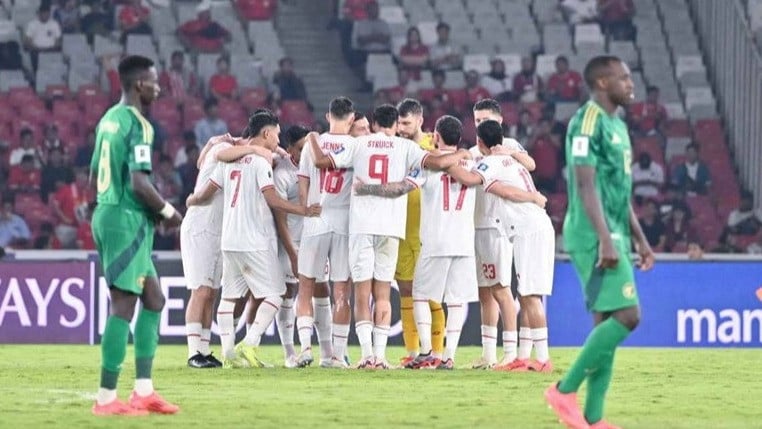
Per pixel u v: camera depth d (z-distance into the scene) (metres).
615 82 23.22
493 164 37.22
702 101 80.19
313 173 38.50
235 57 80.81
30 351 47.25
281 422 23.80
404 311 40.25
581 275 23.12
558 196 72.00
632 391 31.72
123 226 25.03
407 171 37.94
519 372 36.91
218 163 38.41
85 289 52.03
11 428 22.75
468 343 51.31
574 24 85.31
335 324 38.91
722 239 69.56
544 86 79.56
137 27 80.75
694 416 25.81
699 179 73.75
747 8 78.56
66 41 79.38
